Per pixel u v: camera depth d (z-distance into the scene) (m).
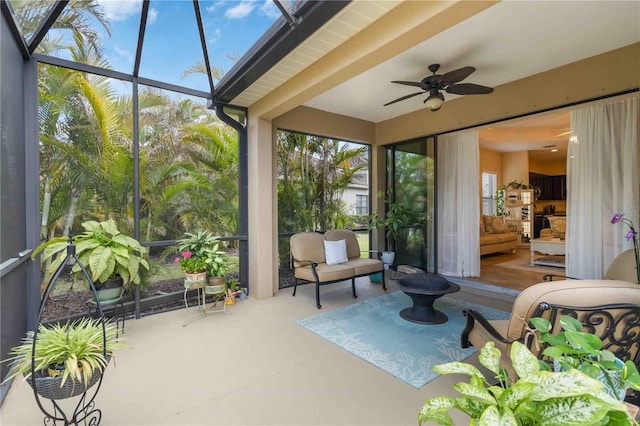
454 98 4.55
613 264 2.88
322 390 2.07
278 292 4.50
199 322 3.29
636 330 1.46
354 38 2.58
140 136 3.55
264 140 4.17
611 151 3.64
